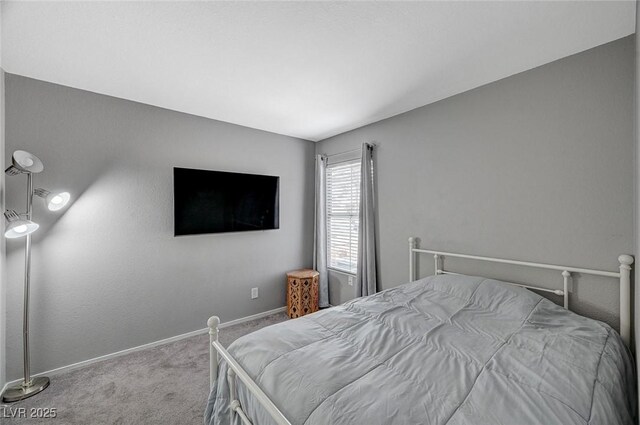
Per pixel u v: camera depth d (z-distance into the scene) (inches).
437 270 95.4
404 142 107.3
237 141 122.4
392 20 56.7
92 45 65.1
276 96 93.4
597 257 65.4
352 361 47.4
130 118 96.5
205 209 112.2
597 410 35.7
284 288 139.5
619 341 54.4
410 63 73.1
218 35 61.7
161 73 78.4
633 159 60.6
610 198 63.6
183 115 107.8
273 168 134.6
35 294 81.7
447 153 93.8
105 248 92.5
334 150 139.4
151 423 65.9
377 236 117.3
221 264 118.9
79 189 87.9
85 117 88.6
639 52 44.7
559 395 37.9
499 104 81.4
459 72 77.4
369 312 69.1
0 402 72.0
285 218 139.2
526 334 55.0
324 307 139.9
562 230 70.4
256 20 56.8
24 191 79.7
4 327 76.7
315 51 68.0
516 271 78.7
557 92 70.9
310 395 38.3
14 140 78.0
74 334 87.5
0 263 74.4
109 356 93.1
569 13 54.2
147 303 100.8
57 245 84.7
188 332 110.1
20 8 52.6
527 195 76.2
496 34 61.0
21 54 68.6
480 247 86.0
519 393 38.4
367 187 116.1
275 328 60.0
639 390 43.0
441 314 66.2
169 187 105.0
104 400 73.4
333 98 94.9
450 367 45.3
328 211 143.9
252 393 41.2
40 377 80.8
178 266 107.6
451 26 58.4
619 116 62.2
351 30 59.9
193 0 51.4
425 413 34.7
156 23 57.6
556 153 71.2
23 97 79.2
